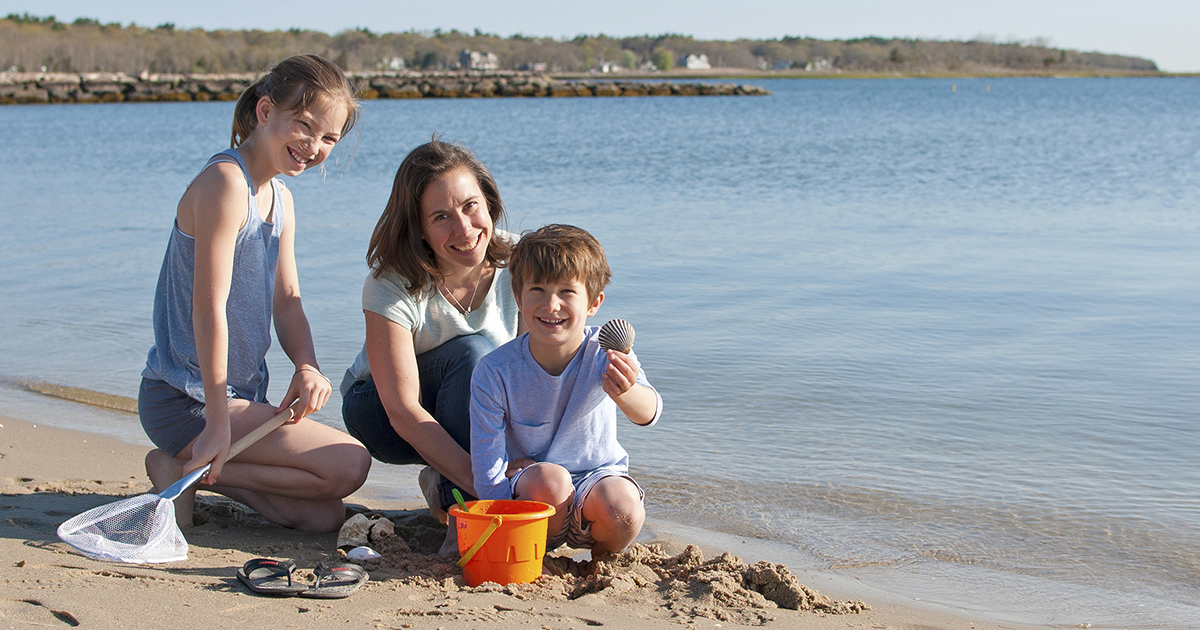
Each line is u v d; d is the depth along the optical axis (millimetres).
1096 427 4047
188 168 16500
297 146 2768
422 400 3076
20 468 3521
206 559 2553
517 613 2203
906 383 4660
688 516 3201
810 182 14031
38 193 12742
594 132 26812
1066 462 3676
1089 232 9289
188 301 2803
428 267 2836
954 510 3246
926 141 22859
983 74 147625
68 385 4789
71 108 44781
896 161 17516
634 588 2457
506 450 2775
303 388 2840
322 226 9562
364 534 2768
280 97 2732
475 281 3008
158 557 2490
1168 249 8250
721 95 61781
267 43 114938
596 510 2592
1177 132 25984
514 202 11641
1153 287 6703
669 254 8102
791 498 3354
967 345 5320
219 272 2697
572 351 2629
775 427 4090
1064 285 6809
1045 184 13703
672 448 3859
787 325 5754
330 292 6574
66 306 6355
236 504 3168
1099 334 5516
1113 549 2939
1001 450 3801
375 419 3086
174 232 2812
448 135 25094
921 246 8500
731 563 2578
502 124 30938
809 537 3029
